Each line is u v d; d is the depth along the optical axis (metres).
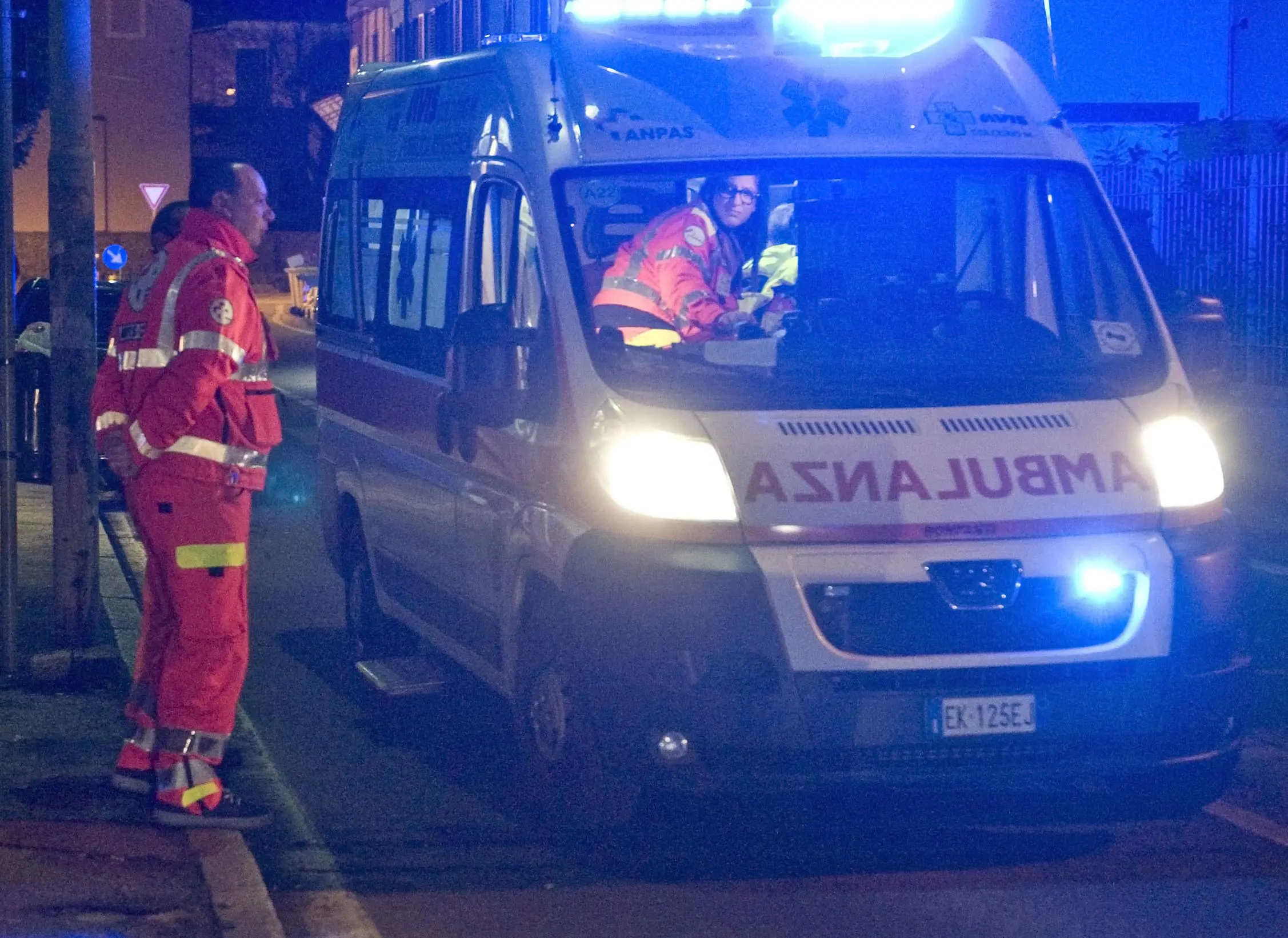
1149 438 5.86
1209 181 20.94
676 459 5.59
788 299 6.36
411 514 7.69
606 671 5.55
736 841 6.06
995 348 6.20
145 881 5.42
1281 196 20.03
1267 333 20.25
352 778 6.90
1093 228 6.60
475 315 6.05
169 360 5.78
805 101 6.59
